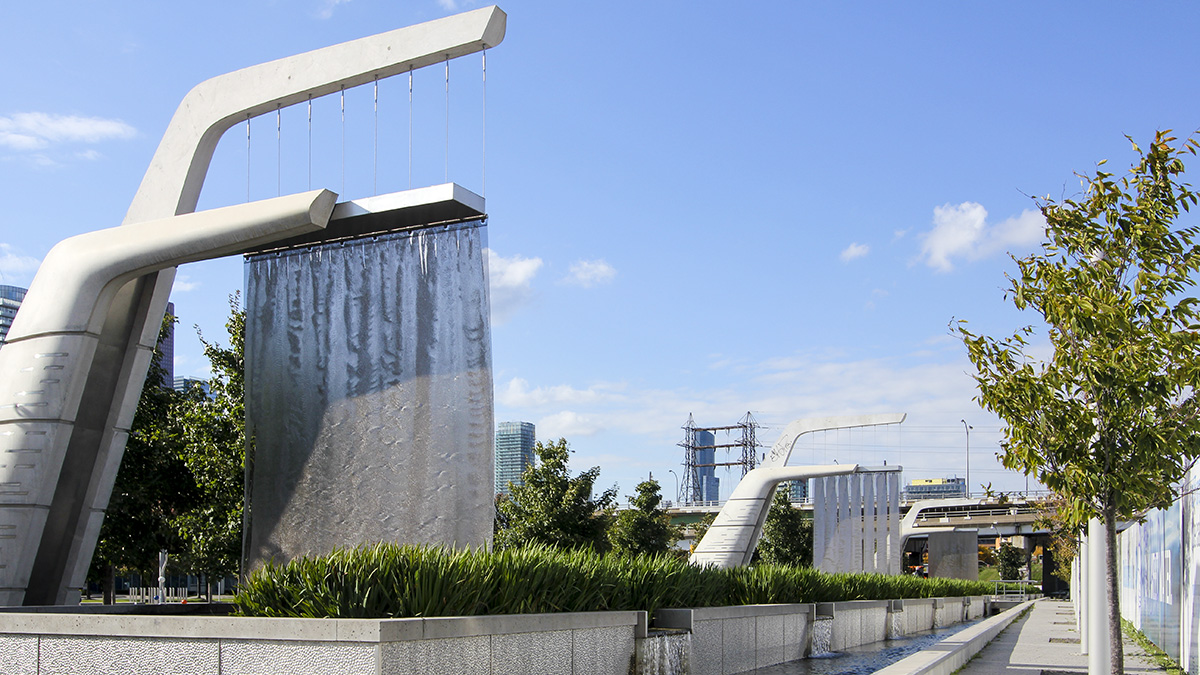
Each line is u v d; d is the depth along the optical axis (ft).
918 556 380.78
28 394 43.91
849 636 63.93
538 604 32.73
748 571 58.03
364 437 51.21
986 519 267.39
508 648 28.66
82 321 44.57
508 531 103.60
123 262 44.62
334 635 23.85
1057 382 28.58
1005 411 29.27
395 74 46.19
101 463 47.60
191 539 76.59
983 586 157.69
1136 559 82.48
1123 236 29.04
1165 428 27.32
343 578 27.07
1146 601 71.41
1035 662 51.88
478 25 43.37
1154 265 28.50
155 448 79.05
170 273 48.83
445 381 49.78
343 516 51.08
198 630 25.54
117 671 26.48
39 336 44.45
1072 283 29.27
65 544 47.52
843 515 168.25
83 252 45.24
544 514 101.76
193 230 43.73
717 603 50.37
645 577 41.83
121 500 77.20
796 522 185.98
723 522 138.51
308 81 46.73
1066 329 29.22
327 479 51.70
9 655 28.09
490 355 49.01
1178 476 28.22
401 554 28.81
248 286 55.42
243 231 42.93
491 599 30.27
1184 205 28.71
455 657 26.16
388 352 51.13
